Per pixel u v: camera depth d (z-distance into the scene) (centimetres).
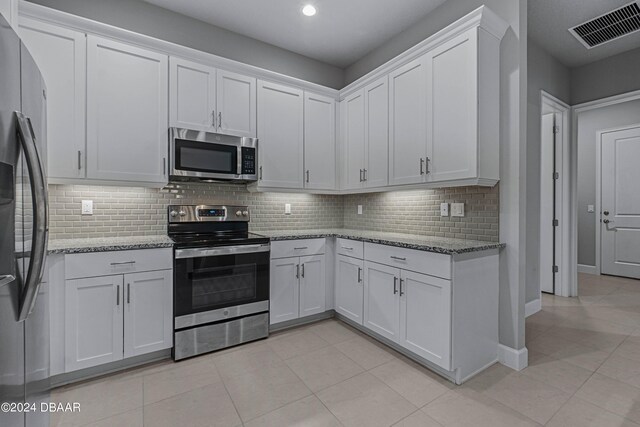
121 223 247
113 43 218
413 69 244
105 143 215
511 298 212
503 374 201
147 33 253
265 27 288
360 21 278
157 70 234
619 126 446
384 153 272
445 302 189
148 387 187
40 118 133
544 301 349
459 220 246
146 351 209
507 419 158
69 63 203
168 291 217
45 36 195
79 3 229
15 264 104
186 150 242
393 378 197
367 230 336
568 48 326
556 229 374
